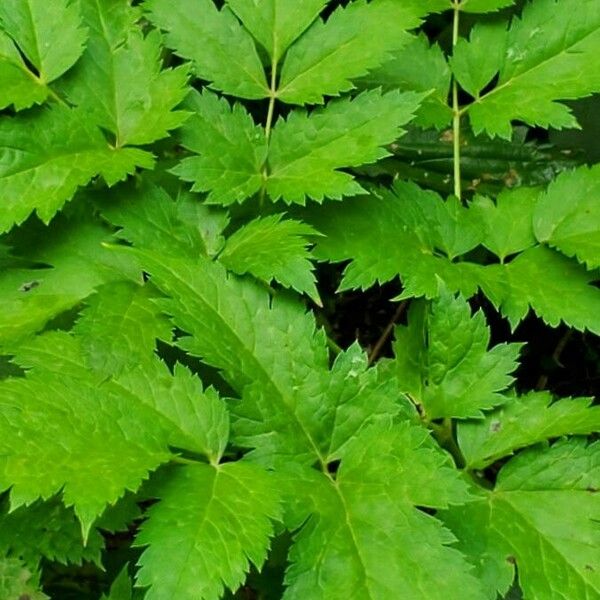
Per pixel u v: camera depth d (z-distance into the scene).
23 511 0.87
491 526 0.86
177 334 0.94
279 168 0.93
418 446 0.85
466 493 0.83
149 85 0.93
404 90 0.98
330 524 0.83
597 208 0.93
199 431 0.84
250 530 0.81
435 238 0.94
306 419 0.86
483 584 0.83
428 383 0.90
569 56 0.96
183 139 0.92
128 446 0.83
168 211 0.92
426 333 0.91
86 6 0.94
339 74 0.93
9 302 0.90
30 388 0.83
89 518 0.80
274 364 0.87
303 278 0.88
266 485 0.83
